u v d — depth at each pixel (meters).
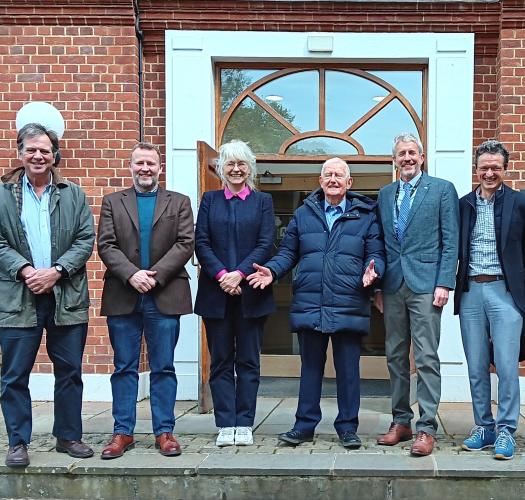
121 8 6.30
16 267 4.17
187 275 4.65
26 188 4.35
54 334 4.43
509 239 4.46
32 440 4.89
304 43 6.48
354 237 4.63
